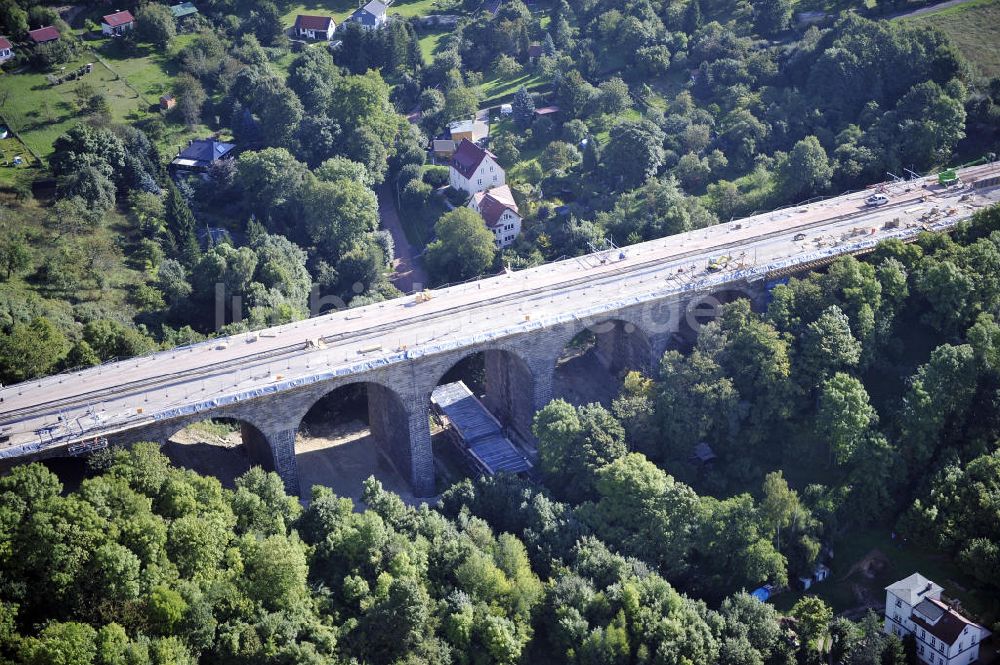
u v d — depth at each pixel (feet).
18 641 494.18
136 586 522.88
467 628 552.82
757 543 604.08
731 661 547.08
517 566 593.42
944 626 555.28
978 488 619.67
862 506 654.12
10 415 627.87
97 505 548.31
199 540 550.36
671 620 554.05
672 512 620.49
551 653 572.92
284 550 547.49
